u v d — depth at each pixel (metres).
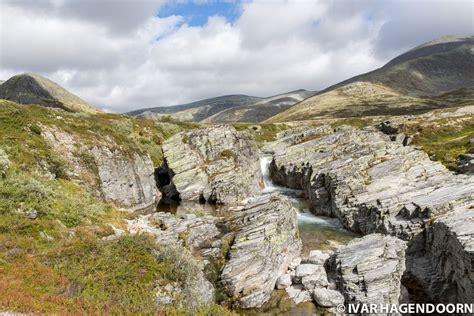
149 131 78.44
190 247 28.14
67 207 26.05
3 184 24.44
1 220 20.50
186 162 56.62
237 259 25.78
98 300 15.09
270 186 68.31
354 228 40.16
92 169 42.56
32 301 13.48
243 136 68.50
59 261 17.86
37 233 20.52
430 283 28.38
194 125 102.69
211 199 54.81
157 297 17.03
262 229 28.88
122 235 21.77
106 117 77.88
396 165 47.19
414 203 34.84
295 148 69.12
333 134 72.81
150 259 19.45
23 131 38.28
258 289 24.61
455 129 82.62
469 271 23.08
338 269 25.52
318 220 45.59
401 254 26.33
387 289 23.59
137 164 52.47
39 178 30.11
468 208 31.25
